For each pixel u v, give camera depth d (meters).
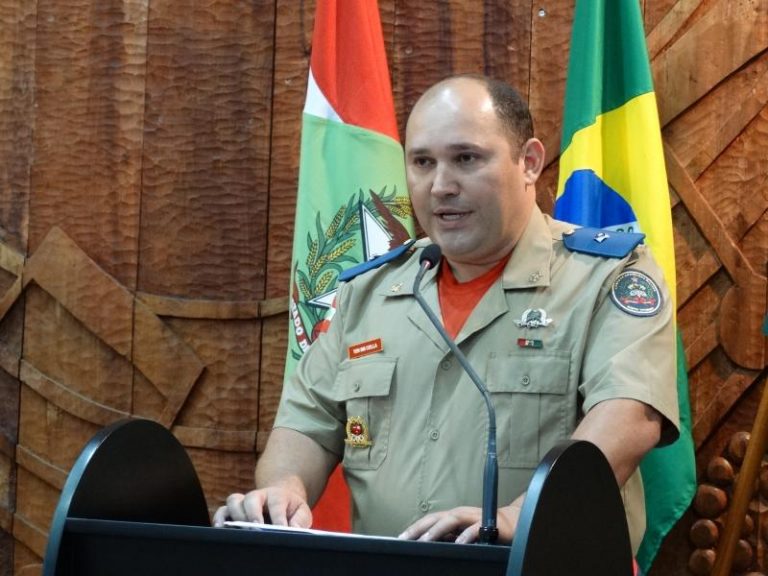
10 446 3.92
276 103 3.80
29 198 3.93
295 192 3.78
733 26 3.54
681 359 3.39
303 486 2.55
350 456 2.54
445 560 1.71
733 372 3.51
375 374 2.52
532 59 3.69
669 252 3.29
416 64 3.75
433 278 2.59
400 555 1.72
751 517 3.44
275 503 2.31
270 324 3.79
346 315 2.69
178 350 3.82
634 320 2.40
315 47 3.55
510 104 2.49
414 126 2.47
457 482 2.38
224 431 3.79
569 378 2.39
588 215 3.33
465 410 2.42
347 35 3.54
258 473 2.60
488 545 1.68
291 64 3.80
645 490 3.35
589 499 1.80
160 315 3.84
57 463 3.90
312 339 3.43
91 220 3.88
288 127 3.79
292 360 3.44
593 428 2.27
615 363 2.34
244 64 3.82
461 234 2.45
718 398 3.51
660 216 3.30
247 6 3.83
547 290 2.47
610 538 1.85
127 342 3.85
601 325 2.42
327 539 1.76
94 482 1.98
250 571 1.81
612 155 3.42
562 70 3.67
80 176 3.89
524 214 2.53
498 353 2.44
